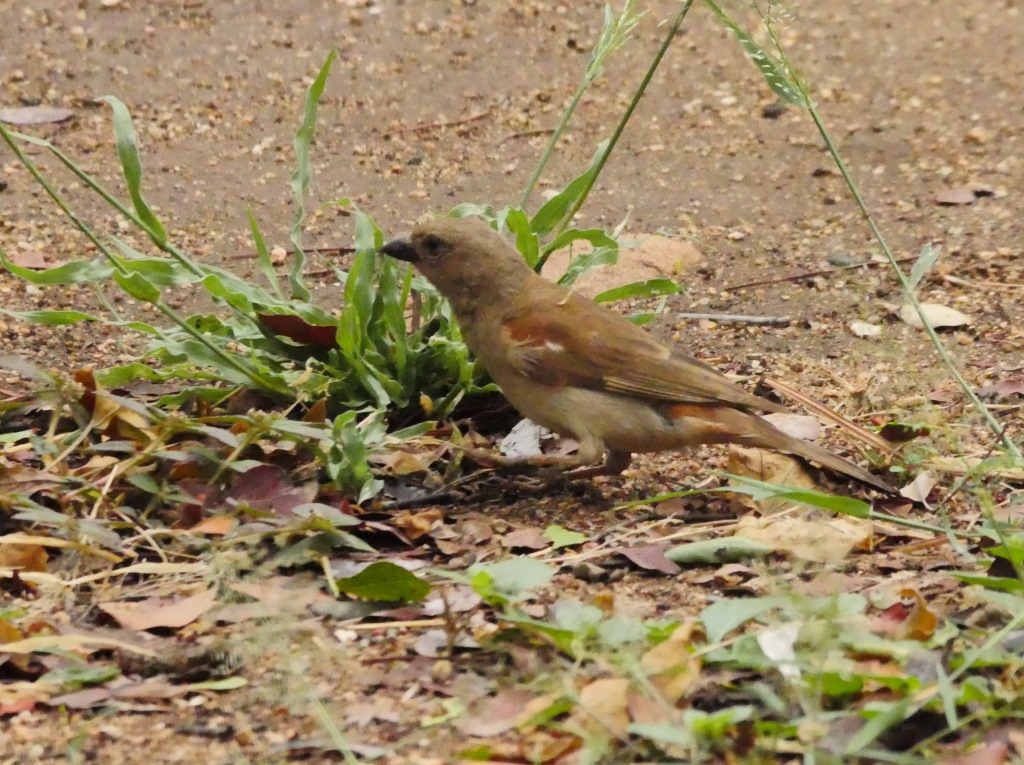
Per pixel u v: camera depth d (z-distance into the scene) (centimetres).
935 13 2170
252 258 1455
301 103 1814
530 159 1705
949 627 689
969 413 1104
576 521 932
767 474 977
